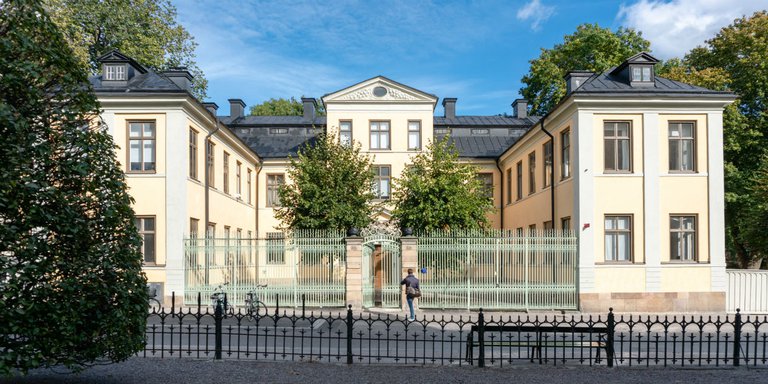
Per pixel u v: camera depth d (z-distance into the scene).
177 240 20.27
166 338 13.43
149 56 32.78
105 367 9.68
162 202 20.42
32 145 6.86
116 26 31.73
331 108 33.75
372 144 33.69
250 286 20.50
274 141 36.31
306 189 23.95
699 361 10.03
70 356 7.51
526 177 28.11
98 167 7.64
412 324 16.58
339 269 20.62
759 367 9.98
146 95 20.14
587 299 19.75
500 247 20.28
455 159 24.98
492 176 34.22
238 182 29.89
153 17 34.09
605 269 19.83
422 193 22.94
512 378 9.19
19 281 6.41
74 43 25.61
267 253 20.64
